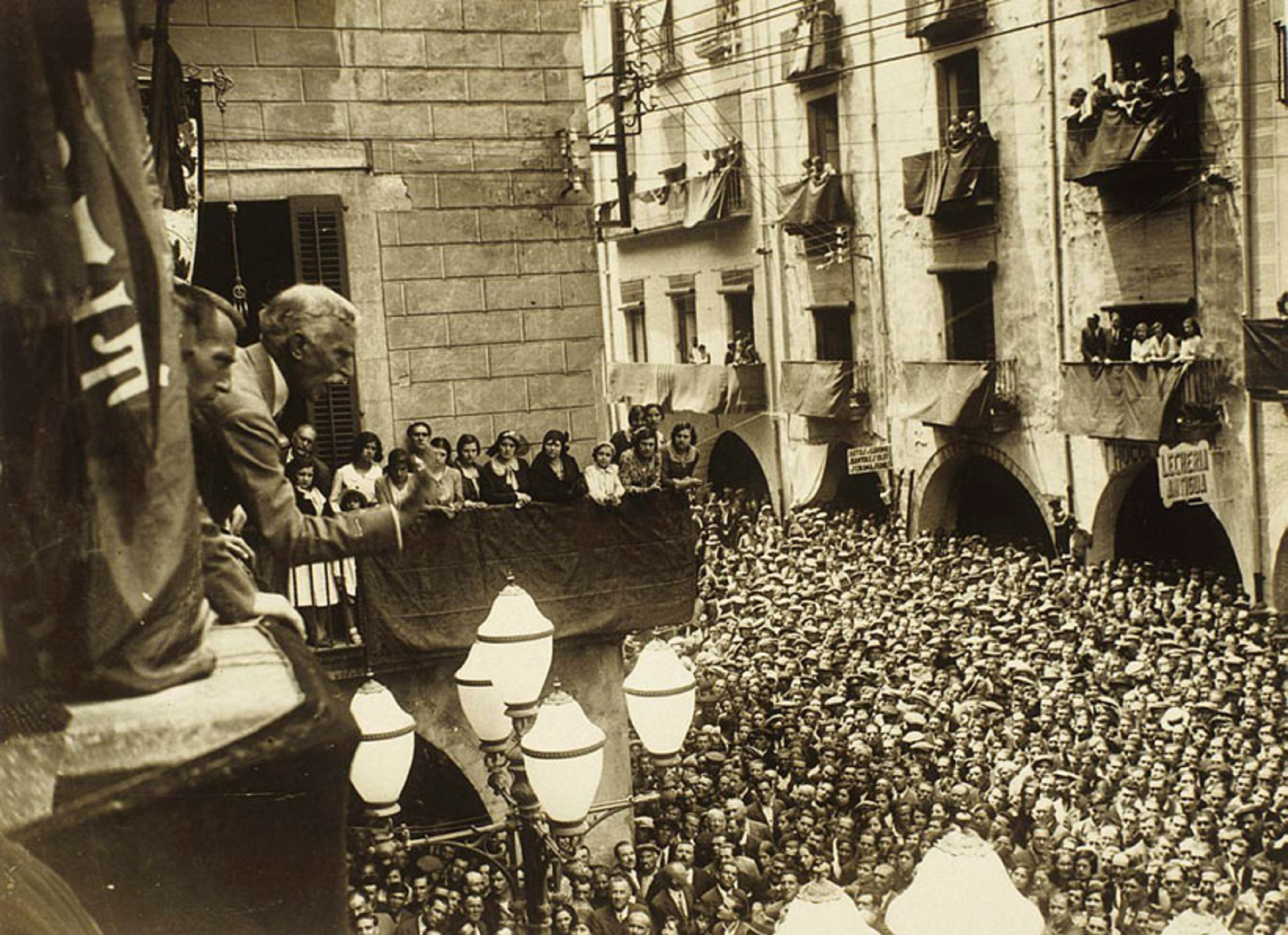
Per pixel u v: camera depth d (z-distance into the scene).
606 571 13.33
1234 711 16.67
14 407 1.92
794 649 19.84
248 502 3.52
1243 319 21.23
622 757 13.66
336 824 2.15
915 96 28.95
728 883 11.90
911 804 14.18
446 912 11.20
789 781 15.07
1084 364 24.38
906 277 29.81
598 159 38.69
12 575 1.95
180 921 2.04
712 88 34.59
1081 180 24.31
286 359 3.86
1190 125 22.66
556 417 15.96
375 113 15.21
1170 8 22.89
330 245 15.08
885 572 25.50
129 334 1.98
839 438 31.98
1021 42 26.05
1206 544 26.05
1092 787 14.96
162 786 2.01
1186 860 12.64
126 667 2.06
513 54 15.62
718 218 33.75
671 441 14.02
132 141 1.98
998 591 22.77
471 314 15.64
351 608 12.99
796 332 33.06
